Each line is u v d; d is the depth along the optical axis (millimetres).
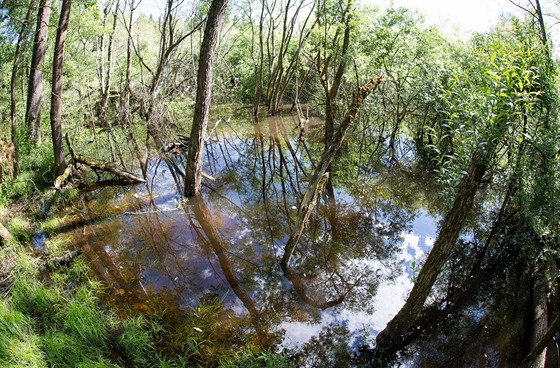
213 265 7613
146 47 25641
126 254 7793
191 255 7945
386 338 5648
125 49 24688
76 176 11203
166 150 15227
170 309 6168
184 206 10258
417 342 5883
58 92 9922
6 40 11805
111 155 13680
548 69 6379
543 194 6852
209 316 6055
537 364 4703
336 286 7133
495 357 5543
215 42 9250
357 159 15055
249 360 5195
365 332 6004
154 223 9273
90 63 16594
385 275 7547
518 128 6543
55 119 10047
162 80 20328
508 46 6391
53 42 13477
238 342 5566
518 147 6887
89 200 10281
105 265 7293
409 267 7852
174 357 5184
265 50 27438
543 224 7023
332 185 12336
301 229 7113
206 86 9594
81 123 15250
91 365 4625
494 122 4715
